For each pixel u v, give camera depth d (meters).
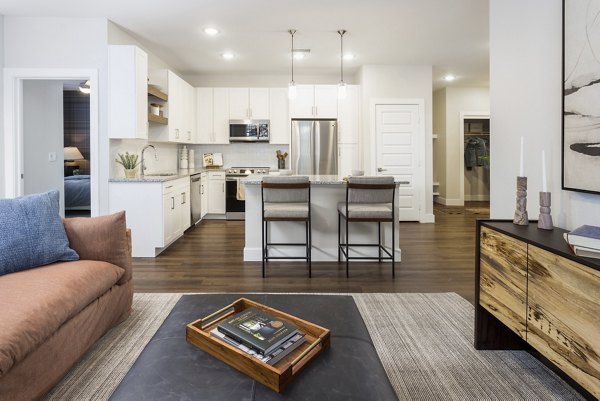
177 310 1.49
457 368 1.86
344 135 6.28
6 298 1.55
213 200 6.44
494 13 2.55
